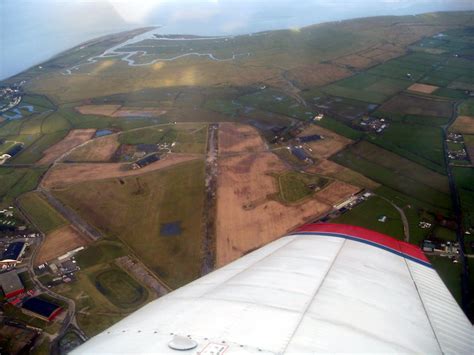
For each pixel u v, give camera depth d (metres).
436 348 7.62
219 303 8.57
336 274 10.17
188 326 7.50
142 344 6.90
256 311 7.93
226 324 7.45
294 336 6.91
